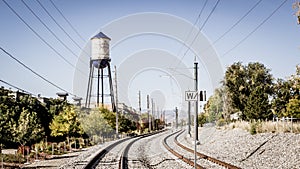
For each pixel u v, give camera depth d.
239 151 30.41
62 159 29.98
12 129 33.19
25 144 34.94
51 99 49.94
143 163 25.52
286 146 26.48
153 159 28.42
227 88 70.88
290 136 29.38
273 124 36.25
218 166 22.03
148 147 41.81
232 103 70.44
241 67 70.81
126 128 77.81
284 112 53.00
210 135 54.38
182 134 78.50
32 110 43.06
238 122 52.25
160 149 38.28
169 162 25.61
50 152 35.41
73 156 32.75
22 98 42.91
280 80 58.75
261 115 49.44
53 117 46.44
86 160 27.50
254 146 30.62
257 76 69.38
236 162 23.66
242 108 69.25
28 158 29.72
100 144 50.06
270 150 26.98
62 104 50.03
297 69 23.62
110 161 27.23
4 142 36.75
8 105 38.91
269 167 20.55
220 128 60.38
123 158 28.55
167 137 67.44
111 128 61.47
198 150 35.34
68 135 45.34
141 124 102.75
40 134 34.50
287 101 56.72
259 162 23.00
